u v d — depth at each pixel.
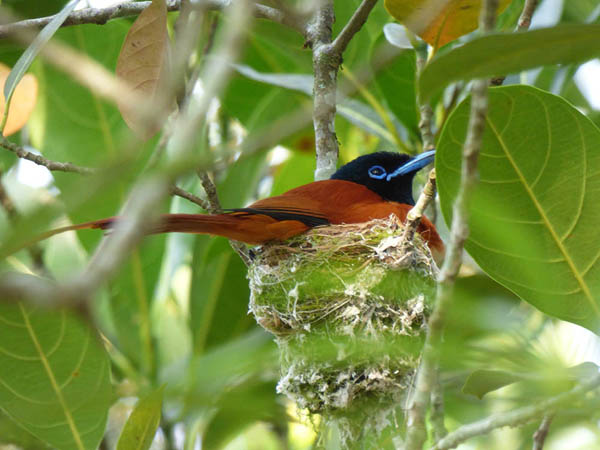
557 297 6.39
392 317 7.81
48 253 11.47
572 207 6.29
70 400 7.21
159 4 6.80
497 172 6.33
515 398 5.96
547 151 6.25
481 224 6.40
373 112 10.86
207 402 5.06
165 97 4.38
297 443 11.45
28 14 10.73
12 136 12.42
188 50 4.57
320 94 8.50
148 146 9.36
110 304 10.24
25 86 9.87
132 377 10.12
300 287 7.98
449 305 4.48
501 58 3.88
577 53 3.88
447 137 6.25
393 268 7.83
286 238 8.41
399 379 7.56
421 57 9.03
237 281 10.48
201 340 10.38
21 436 9.06
